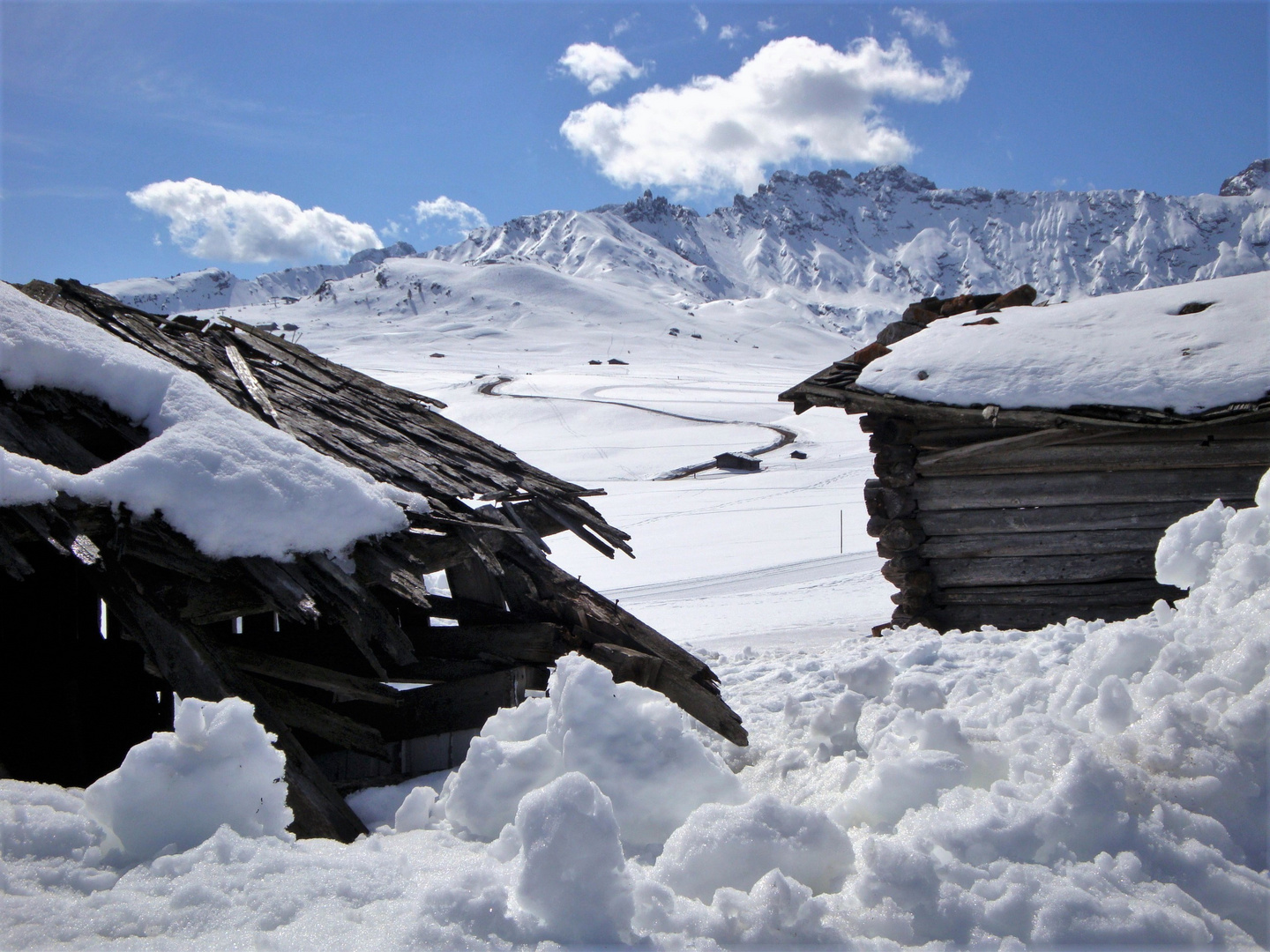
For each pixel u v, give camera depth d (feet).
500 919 7.39
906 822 9.52
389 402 22.03
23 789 9.71
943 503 32.04
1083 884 8.04
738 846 8.81
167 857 8.39
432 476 18.31
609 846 7.71
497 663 17.07
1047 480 30.83
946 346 34.58
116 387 14.90
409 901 8.13
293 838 9.77
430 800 12.06
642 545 104.42
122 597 12.66
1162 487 29.63
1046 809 8.75
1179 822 8.96
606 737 11.42
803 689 21.52
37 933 7.13
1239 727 9.80
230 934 7.29
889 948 7.43
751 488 153.99
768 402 314.55
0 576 14.83
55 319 15.42
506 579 17.97
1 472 11.71
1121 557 29.99
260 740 9.80
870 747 12.88
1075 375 30.09
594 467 204.23
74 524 12.44
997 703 13.96
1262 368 27.63
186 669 12.28
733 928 7.62
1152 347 30.63
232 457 14.12
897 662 22.91
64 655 15.01
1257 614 11.83
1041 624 30.71
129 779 9.07
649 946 7.30
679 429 254.06
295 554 13.92
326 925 7.45
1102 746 10.12
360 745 15.35
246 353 21.52
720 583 73.41
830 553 86.79
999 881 8.00
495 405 295.28
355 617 13.91
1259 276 34.19
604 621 17.25
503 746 11.67
